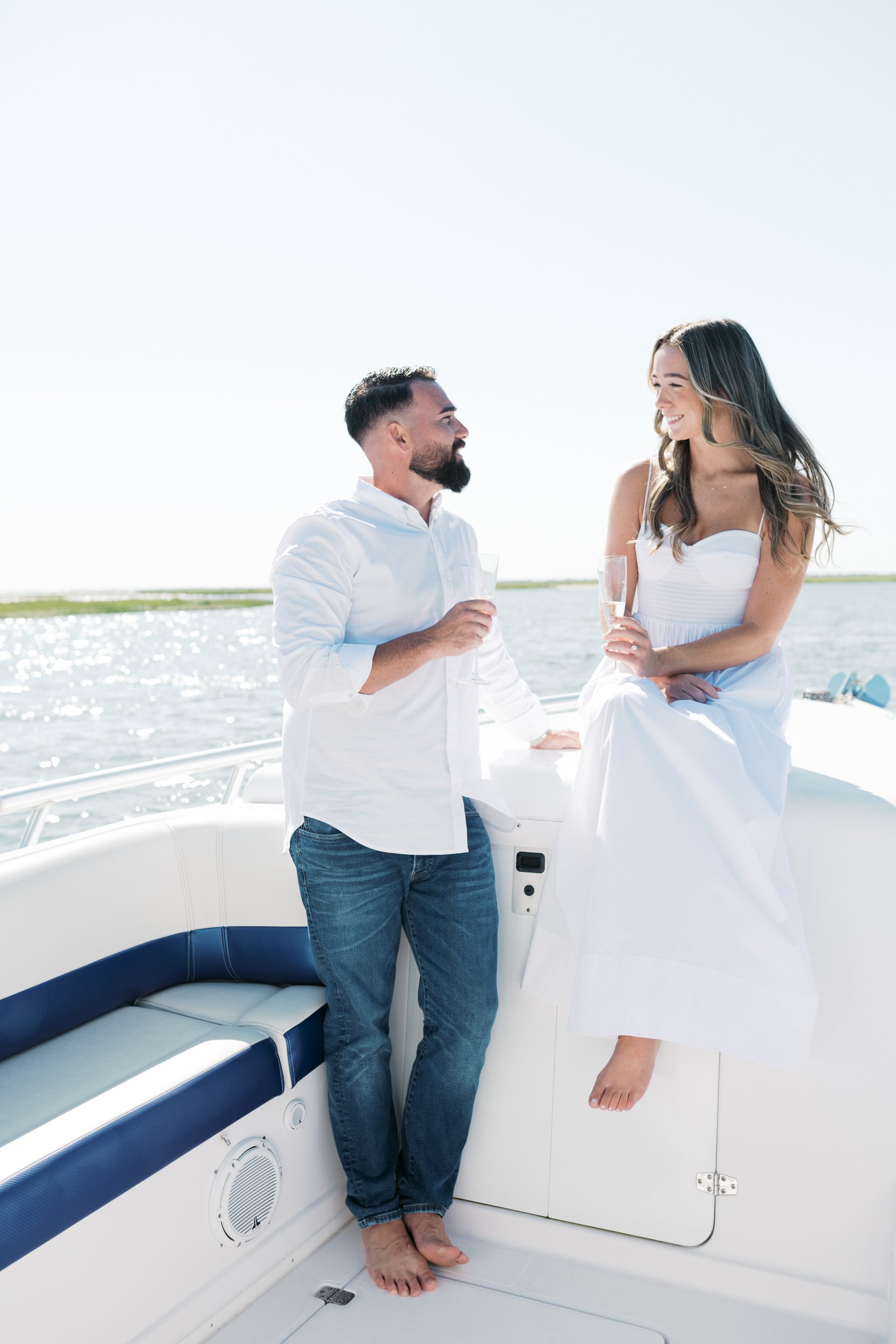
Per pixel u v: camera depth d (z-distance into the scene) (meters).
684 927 1.54
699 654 1.75
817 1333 1.59
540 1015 1.79
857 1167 1.59
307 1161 1.80
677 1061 1.68
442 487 1.81
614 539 2.01
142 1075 1.56
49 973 1.79
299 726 1.75
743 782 1.55
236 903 2.03
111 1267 1.41
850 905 1.58
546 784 1.83
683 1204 1.69
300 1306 1.66
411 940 1.79
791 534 1.79
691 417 1.81
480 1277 1.74
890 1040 1.56
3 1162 1.32
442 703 1.71
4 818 14.47
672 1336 1.59
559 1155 1.78
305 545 1.70
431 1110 1.77
